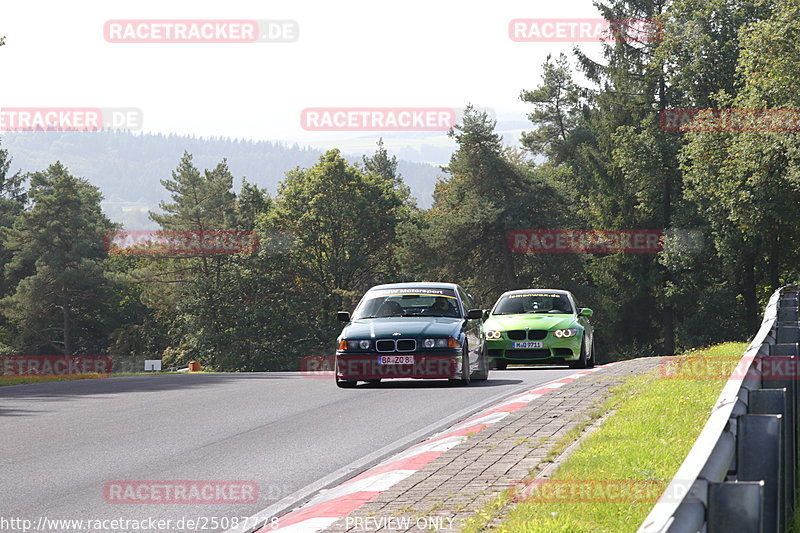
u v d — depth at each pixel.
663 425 34.72
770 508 14.94
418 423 43.78
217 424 45.00
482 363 64.88
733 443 14.06
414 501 24.78
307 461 34.50
